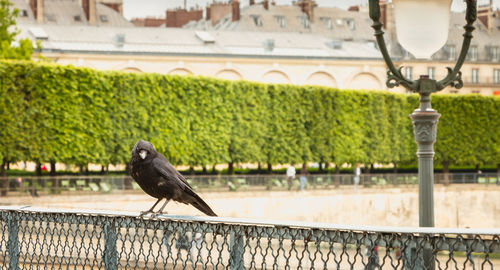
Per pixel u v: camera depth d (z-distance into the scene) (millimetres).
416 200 61438
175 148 52312
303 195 53906
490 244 4754
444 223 62781
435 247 4930
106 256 6355
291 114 59906
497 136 71250
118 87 49156
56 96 46312
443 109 70188
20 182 40812
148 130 50844
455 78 7719
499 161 71438
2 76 44719
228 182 49562
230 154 56656
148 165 6734
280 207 52344
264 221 5516
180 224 5973
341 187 57031
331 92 62781
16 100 45156
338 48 90312
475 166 75625
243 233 5664
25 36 79000
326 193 55562
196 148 53656
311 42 90062
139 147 6754
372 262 5137
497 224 64125
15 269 6938
